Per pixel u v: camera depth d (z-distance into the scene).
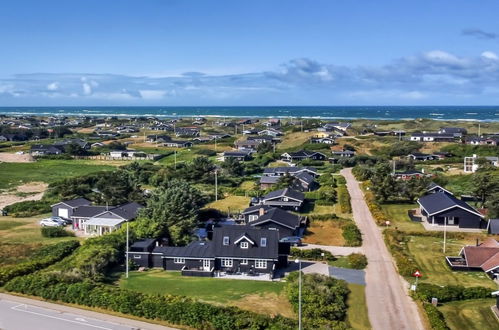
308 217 74.00
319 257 57.03
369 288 47.62
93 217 68.81
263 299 43.72
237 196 93.19
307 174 104.88
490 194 78.56
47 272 47.25
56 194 91.25
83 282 44.19
